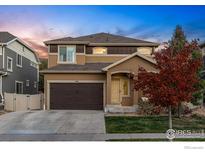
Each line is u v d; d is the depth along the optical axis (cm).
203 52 2884
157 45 2945
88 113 2302
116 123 1803
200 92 2264
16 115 2173
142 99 2325
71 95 2673
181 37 3009
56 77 2681
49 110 2584
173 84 1220
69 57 2894
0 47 2783
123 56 2941
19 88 3262
